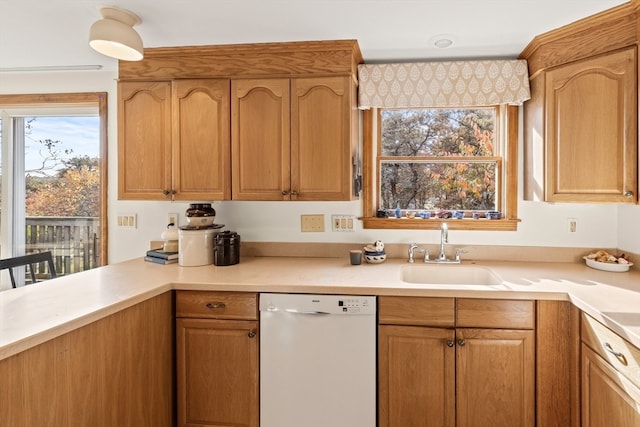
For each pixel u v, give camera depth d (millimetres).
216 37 2023
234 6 1694
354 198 2199
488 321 1705
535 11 1729
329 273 2008
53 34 1998
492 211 2408
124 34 1725
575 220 2260
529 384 1695
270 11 1740
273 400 1806
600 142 1809
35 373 1154
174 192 2207
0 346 1033
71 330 1257
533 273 1998
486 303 1706
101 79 2586
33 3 1667
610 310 1410
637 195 1713
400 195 2490
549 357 1683
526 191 2244
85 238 2748
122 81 2221
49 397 1202
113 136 2586
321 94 2102
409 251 2330
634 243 2062
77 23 1870
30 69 2518
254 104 2146
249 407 1827
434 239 2385
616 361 1324
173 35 1999
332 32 1960
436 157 2438
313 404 1782
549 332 1679
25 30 1949
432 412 1742
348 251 2445
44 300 1490
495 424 1716
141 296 1603
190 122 2186
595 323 1471
